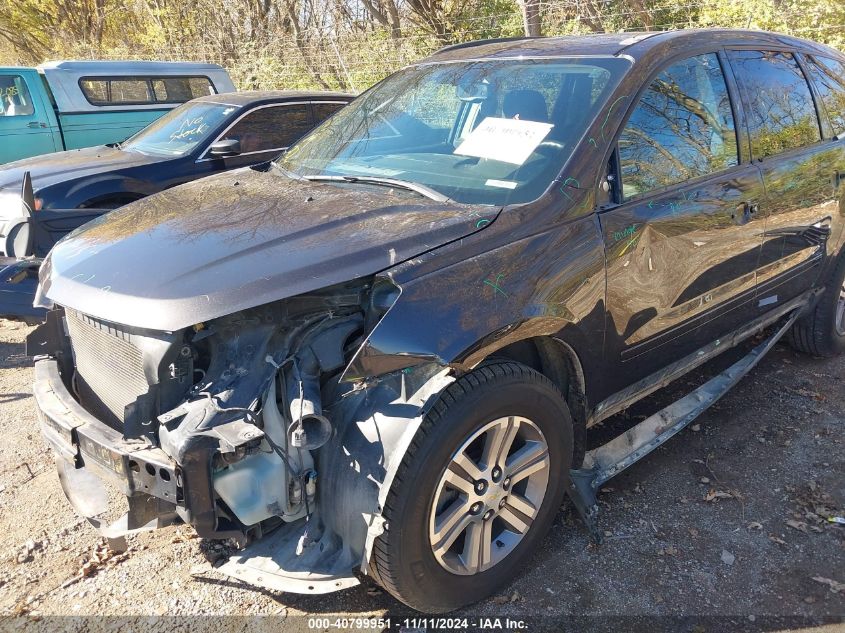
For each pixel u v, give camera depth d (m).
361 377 2.13
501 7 13.38
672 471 3.46
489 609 2.61
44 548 2.99
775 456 3.56
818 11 8.61
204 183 3.32
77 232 2.93
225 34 17.14
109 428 2.29
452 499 2.46
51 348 2.87
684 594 2.67
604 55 3.13
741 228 3.37
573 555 2.88
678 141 3.13
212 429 2.01
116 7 20.05
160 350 2.16
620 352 2.88
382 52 13.94
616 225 2.74
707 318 3.36
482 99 3.26
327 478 2.27
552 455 2.67
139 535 3.04
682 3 10.70
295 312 2.24
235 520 2.22
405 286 2.20
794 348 4.70
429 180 2.94
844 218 4.24
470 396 2.30
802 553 2.88
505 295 2.36
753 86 3.66
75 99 9.62
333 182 3.12
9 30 21.55
